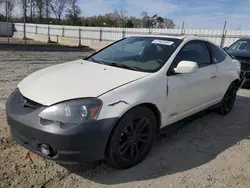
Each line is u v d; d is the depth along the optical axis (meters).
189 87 3.39
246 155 3.27
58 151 2.29
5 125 3.55
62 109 2.29
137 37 3.95
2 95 5.08
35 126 2.30
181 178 2.67
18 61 10.73
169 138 3.63
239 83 5.03
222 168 2.93
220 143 3.59
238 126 4.29
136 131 2.76
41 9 50.19
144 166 2.84
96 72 2.92
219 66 4.16
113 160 2.58
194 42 3.75
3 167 2.59
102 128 2.34
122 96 2.51
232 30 16.44
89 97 2.37
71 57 14.08
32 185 2.37
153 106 2.88
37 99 2.41
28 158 2.79
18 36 36.75
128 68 3.09
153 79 2.88
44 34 33.53
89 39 27.86
